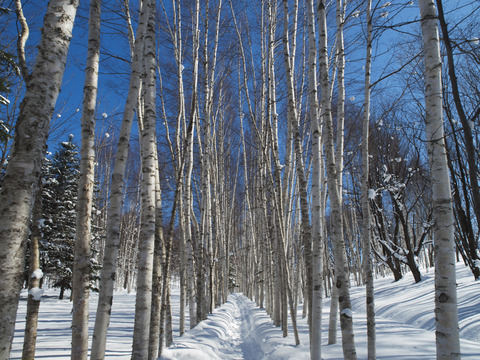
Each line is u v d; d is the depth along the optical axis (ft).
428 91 9.46
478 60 21.97
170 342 19.21
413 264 45.24
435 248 8.76
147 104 13.75
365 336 20.10
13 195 6.04
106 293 10.62
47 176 52.75
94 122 11.32
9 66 17.60
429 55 9.53
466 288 29.81
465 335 19.79
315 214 14.84
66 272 58.65
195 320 27.50
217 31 30.50
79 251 10.22
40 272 10.91
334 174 13.99
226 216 55.83
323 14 15.47
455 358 7.99
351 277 93.61
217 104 41.50
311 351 13.99
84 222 10.42
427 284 40.70
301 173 18.03
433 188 9.04
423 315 25.96
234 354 22.47
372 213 51.80
